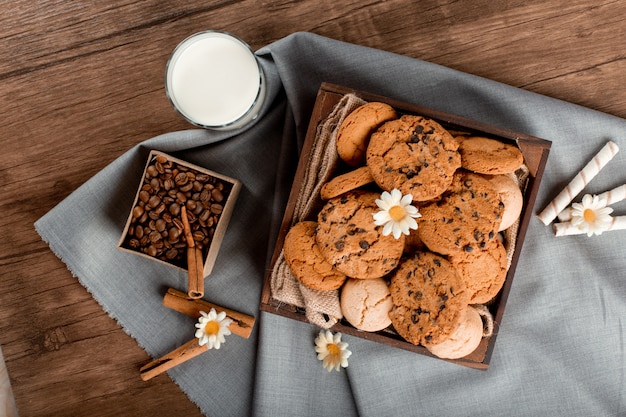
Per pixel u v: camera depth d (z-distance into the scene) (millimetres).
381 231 565
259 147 714
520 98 681
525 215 602
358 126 584
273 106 715
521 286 701
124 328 723
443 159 562
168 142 689
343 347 669
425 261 568
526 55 696
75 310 734
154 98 714
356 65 687
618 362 698
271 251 697
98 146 722
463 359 611
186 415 738
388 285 578
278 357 712
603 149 676
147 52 709
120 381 737
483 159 572
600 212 667
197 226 671
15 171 727
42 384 739
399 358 705
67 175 726
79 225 712
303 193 609
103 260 718
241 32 705
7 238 730
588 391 701
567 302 698
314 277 584
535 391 706
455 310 558
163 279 723
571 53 693
